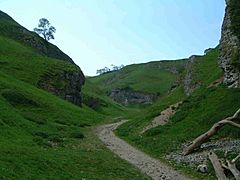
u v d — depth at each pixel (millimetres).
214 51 112688
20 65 133000
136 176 32969
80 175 29688
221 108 53500
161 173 34906
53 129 61562
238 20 60562
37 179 24953
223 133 44562
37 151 34469
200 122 52094
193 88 93062
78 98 143375
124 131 70375
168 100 110438
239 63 59031
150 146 49438
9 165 25984
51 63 144750
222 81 67750
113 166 36188
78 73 147500
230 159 34969
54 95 123500
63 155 36781
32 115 68312
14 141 38656
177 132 53875
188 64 128500
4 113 52406
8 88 83938
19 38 197875
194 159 38469
